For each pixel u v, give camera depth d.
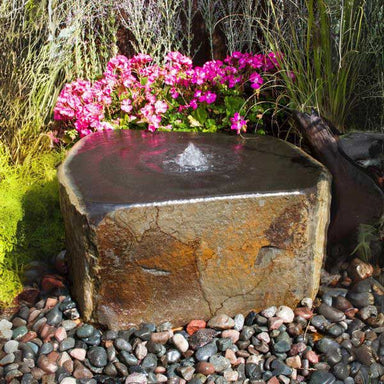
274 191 1.43
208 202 1.39
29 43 2.00
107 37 2.30
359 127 1.99
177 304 1.48
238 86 2.05
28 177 1.88
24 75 2.01
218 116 2.05
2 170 1.86
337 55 1.94
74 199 1.42
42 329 1.48
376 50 1.93
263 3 2.21
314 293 1.58
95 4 2.24
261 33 2.24
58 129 2.06
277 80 2.01
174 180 1.49
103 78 2.15
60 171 1.57
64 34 2.07
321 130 1.67
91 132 1.93
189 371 1.36
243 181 1.48
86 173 1.54
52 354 1.41
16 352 1.42
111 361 1.39
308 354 1.41
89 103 1.98
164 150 1.70
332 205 1.69
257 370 1.38
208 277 1.47
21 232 1.71
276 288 1.52
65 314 1.52
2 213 1.67
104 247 1.39
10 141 2.00
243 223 1.43
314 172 1.53
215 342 1.44
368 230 1.71
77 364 1.39
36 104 2.03
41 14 2.06
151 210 1.37
